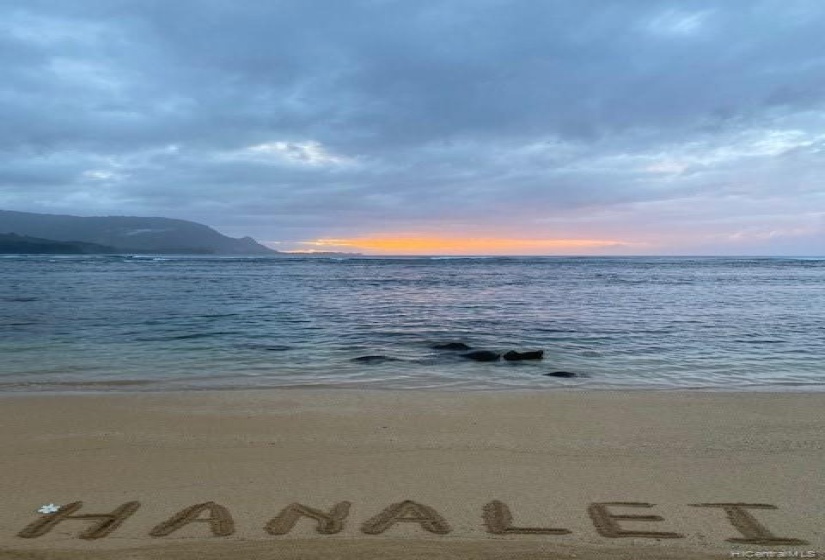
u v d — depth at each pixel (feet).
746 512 13.03
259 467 16.20
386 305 83.10
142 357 39.83
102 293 102.37
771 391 28.50
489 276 191.01
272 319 64.08
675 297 100.07
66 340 47.39
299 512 13.03
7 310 71.41
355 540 11.55
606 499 13.79
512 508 13.25
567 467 16.19
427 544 11.36
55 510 13.14
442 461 16.74
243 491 14.33
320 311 73.67
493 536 11.77
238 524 12.36
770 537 11.77
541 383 31.60
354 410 23.40
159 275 182.39
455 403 24.72
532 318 66.28
